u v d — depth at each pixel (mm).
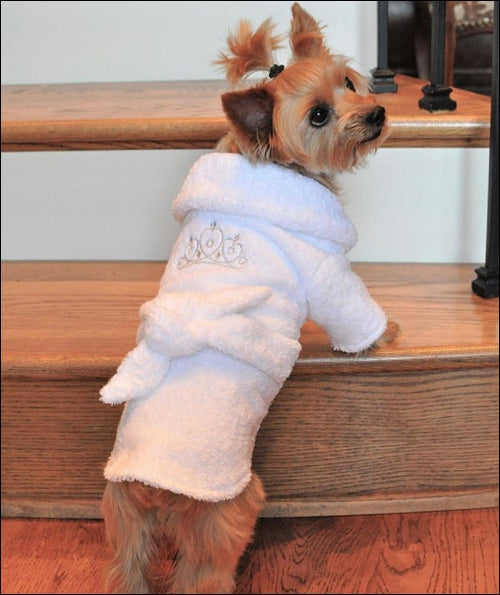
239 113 1240
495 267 1650
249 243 1270
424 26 2432
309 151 1304
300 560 1404
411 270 1840
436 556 1403
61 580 1378
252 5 2150
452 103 1700
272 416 1459
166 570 1384
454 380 1448
